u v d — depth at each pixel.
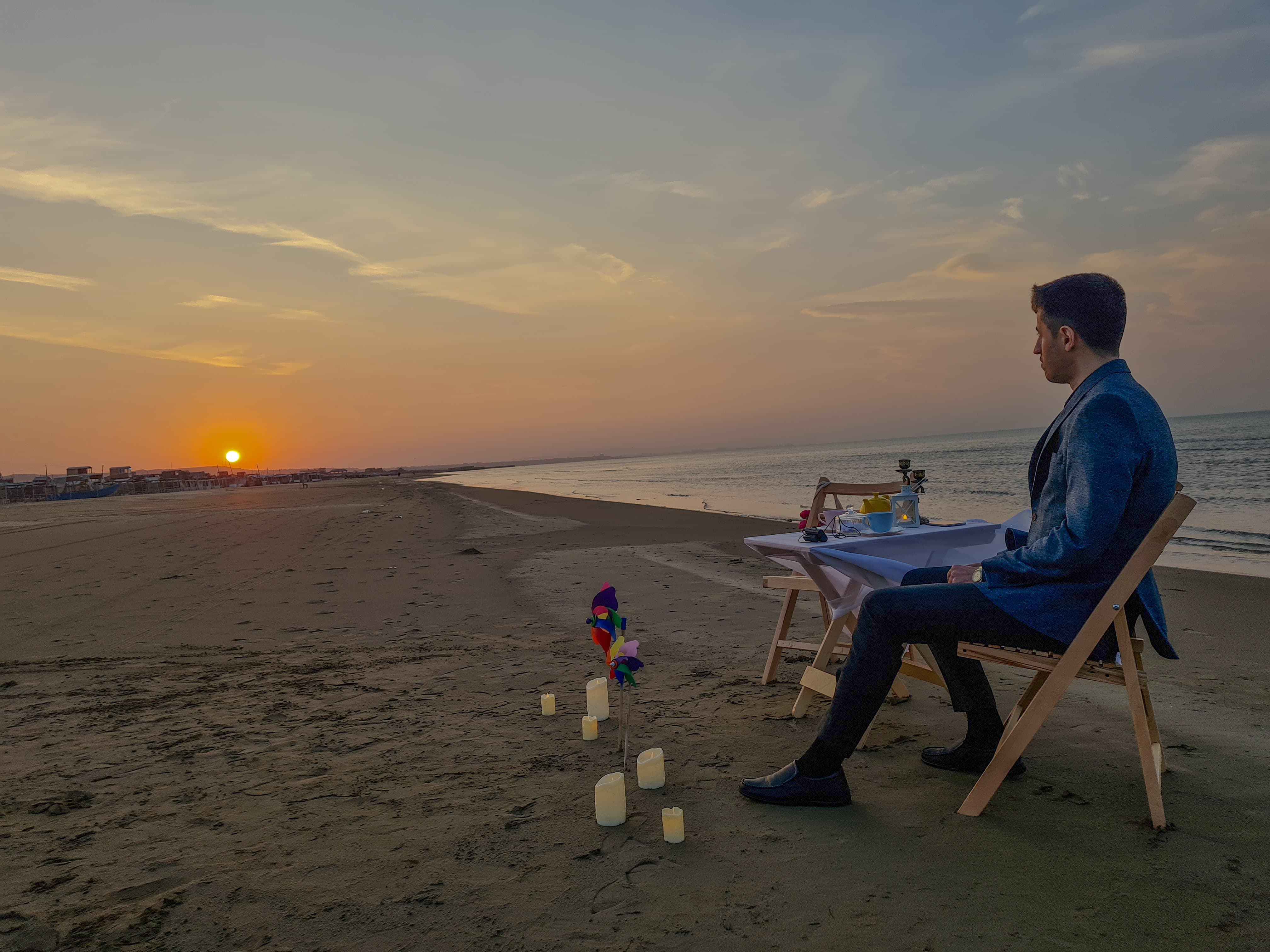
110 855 2.50
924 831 2.56
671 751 3.40
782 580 4.19
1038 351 2.72
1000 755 2.62
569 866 2.38
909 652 4.06
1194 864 2.28
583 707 4.06
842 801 2.77
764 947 1.93
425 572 9.49
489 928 2.04
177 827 2.70
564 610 6.82
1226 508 14.65
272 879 2.32
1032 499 2.77
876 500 3.62
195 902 2.19
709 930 2.01
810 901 2.14
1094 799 2.77
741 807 2.80
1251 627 5.57
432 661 5.16
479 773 3.18
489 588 8.12
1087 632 2.43
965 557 3.55
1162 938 1.92
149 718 4.02
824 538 3.53
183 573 9.95
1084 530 2.36
